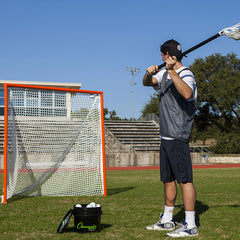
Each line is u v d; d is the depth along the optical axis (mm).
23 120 7145
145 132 27906
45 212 4746
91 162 7191
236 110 36812
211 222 4047
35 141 7223
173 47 3475
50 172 7281
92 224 3408
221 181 10203
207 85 36688
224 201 5930
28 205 5473
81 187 7027
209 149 30594
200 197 6465
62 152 7332
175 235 3281
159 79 3828
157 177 12164
